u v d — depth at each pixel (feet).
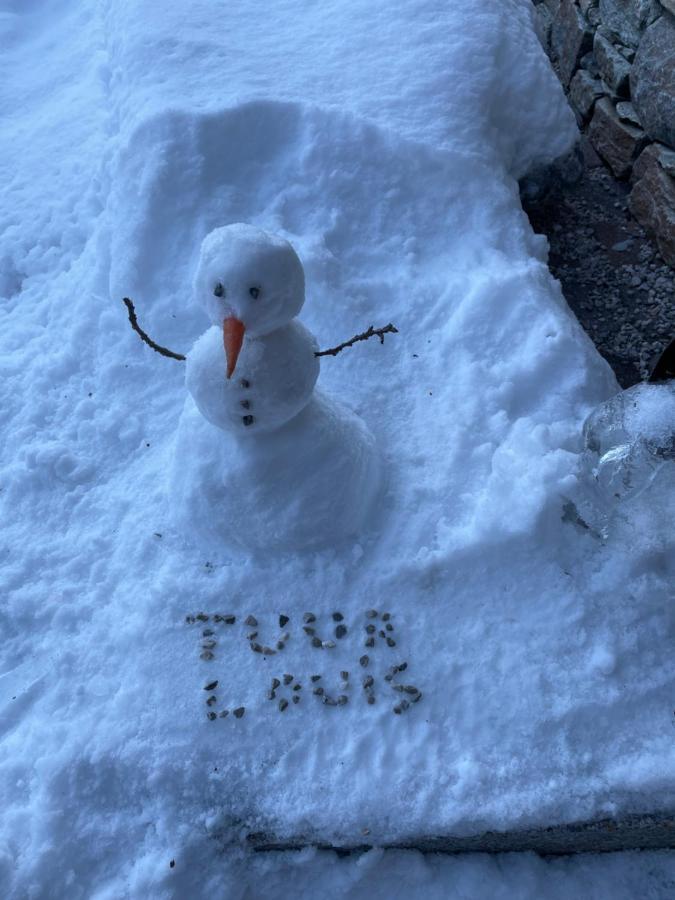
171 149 8.89
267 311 5.45
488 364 7.86
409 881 6.28
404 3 10.18
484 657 6.37
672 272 10.94
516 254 8.77
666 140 10.91
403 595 6.66
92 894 5.82
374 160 9.02
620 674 6.24
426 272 8.66
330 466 6.61
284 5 10.69
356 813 5.87
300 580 6.77
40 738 6.27
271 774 6.06
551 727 6.06
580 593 6.49
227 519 6.76
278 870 6.14
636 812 5.80
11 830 5.97
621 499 6.44
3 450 8.12
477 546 6.63
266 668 6.45
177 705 6.30
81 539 7.39
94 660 6.65
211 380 5.86
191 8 10.53
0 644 7.00
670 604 6.45
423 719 6.19
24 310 9.43
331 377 7.92
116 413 8.14
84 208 9.96
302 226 8.91
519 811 5.78
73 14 13.28
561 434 7.13
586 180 12.05
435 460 7.33
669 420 5.95
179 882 5.83
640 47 11.12
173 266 8.77
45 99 12.14
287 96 9.25
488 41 9.77
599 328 10.42
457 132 9.14
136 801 6.07
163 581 6.79
